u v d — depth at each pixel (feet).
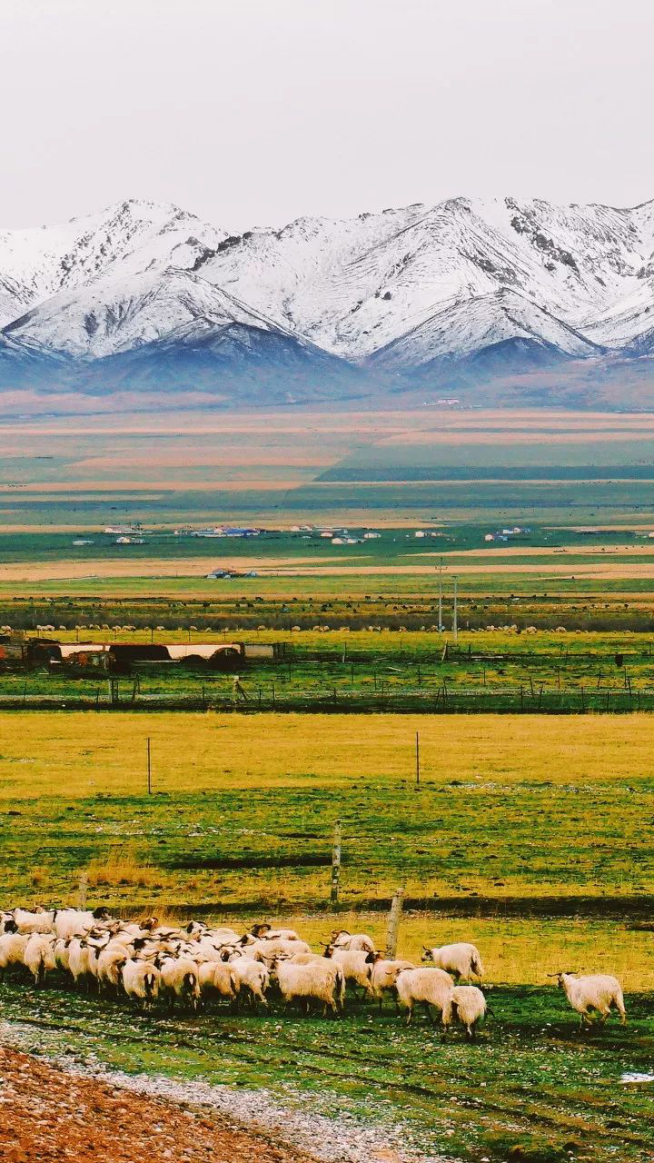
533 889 423.64
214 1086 238.68
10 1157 195.11
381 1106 235.20
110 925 325.01
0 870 439.22
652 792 584.81
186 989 284.82
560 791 584.81
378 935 364.79
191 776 607.78
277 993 299.79
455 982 315.99
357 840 490.08
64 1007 284.20
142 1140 209.46
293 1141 218.38
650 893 419.33
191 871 444.14
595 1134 227.61
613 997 282.56
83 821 517.14
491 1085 247.09
